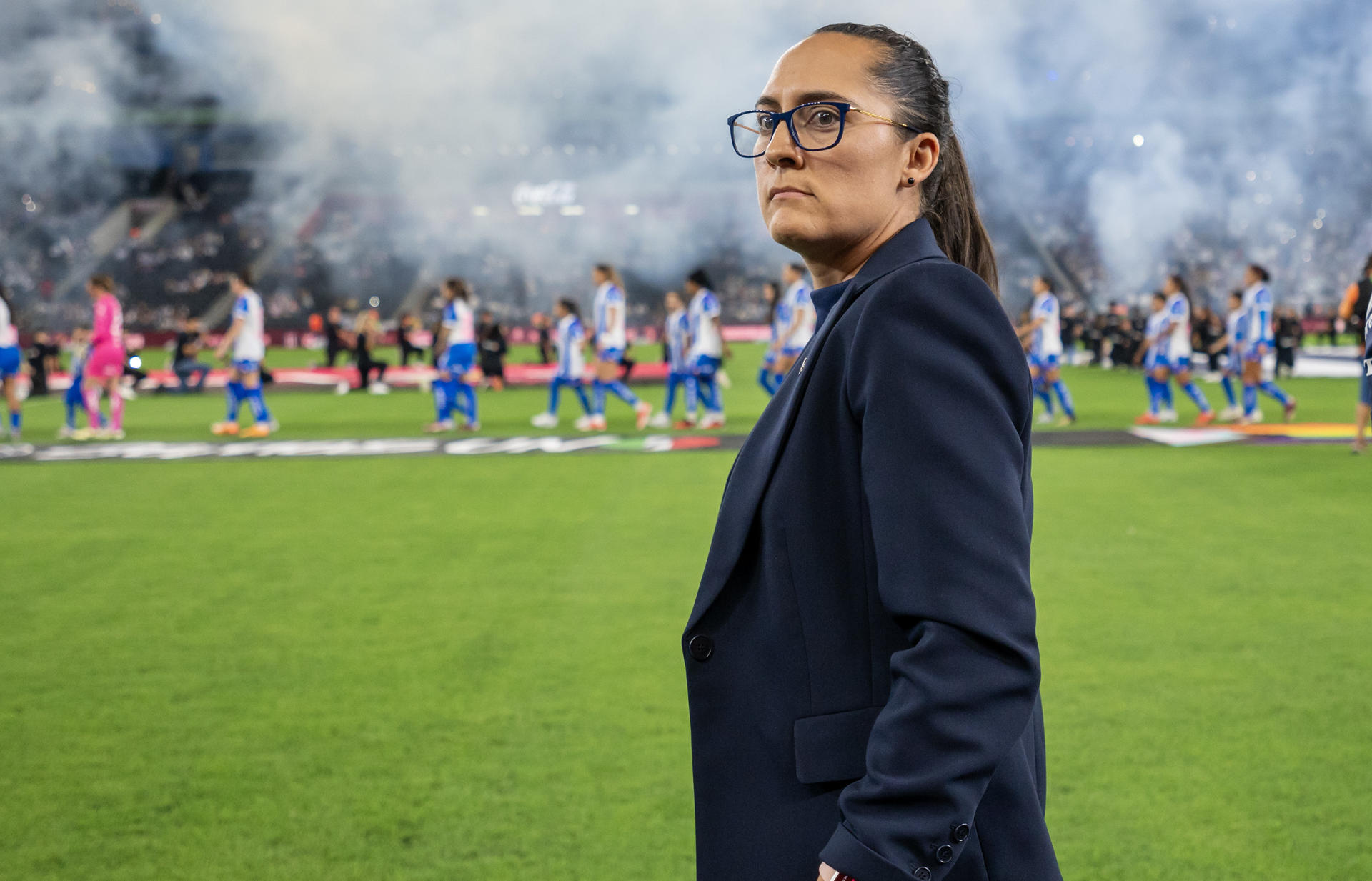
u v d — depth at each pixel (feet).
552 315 151.23
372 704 13.55
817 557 3.85
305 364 96.94
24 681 14.60
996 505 3.46
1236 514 24.40
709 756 4.09
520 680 14.37
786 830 3.85
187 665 15.17
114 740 12.51
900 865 3.27
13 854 9.86
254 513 26.76
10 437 43.93
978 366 3.65
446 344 44.96
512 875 9.41
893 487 3.51
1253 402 43.34
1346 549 20.98
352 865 9.62
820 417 3.91
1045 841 3.87
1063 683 13.79
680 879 9.30
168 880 9.39
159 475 33.37
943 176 4.55
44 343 67.31
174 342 129.90
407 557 21.71
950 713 3.28
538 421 46.73
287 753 12.09
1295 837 9.83
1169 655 14.82
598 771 11.49
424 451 38.70
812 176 4.15
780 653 3.90
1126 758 11.53
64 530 24.84
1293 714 12.66
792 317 43.34
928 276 3.71
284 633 16.65
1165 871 9.29
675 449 38.32
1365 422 33.40
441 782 11.27
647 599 18.25
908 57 4.28
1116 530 22.91
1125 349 80.89
